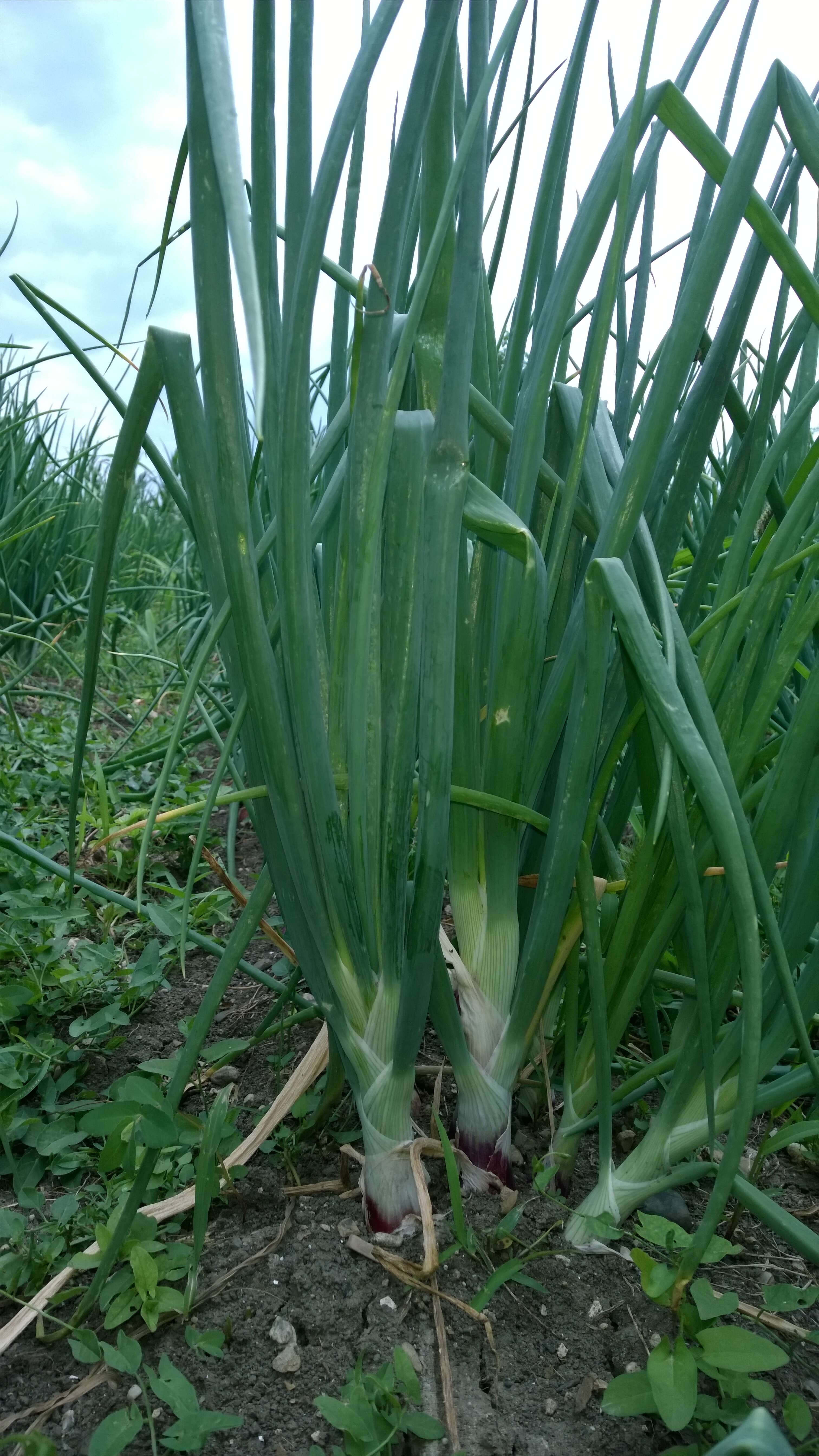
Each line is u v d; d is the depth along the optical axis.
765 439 0.38
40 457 1.46
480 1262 0.37
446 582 0.30
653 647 0.27
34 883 0.67
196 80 0.26
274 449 0.34
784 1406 0.33
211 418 0.30
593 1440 0.31
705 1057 0.32
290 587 0.31
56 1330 0.36
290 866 0.35
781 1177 0.46
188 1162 0.43
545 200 0.36
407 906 0.36
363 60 0.27
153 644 1.17
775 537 0.32
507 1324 0.35
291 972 0.58
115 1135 0.34
